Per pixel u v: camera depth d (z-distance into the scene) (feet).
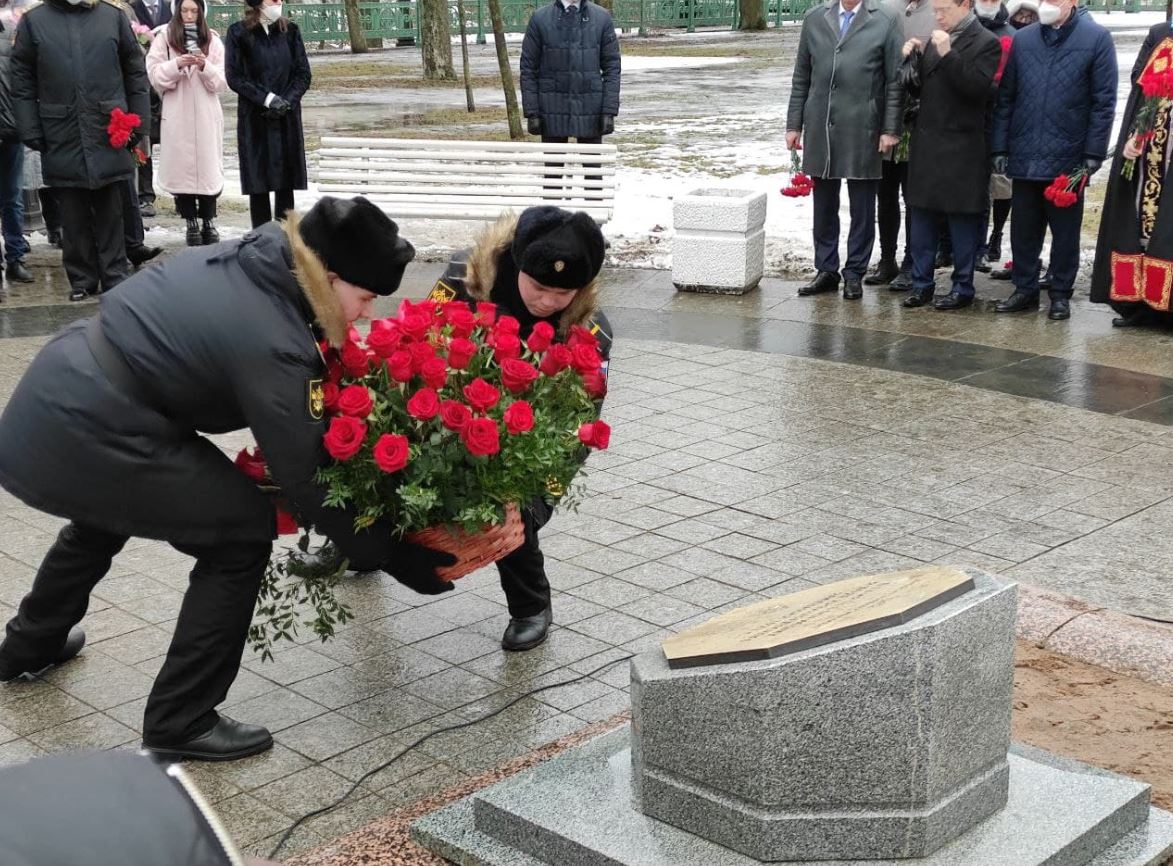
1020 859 9.52
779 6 144.77
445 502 12.12
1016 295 30.86
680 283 33.30
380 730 13.44
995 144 29.91
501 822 10.42
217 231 41.34
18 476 11.95
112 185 32.91
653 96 79.41
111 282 33.55
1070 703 13.16
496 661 14.87
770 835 9.48
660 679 9.73
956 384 25.50
